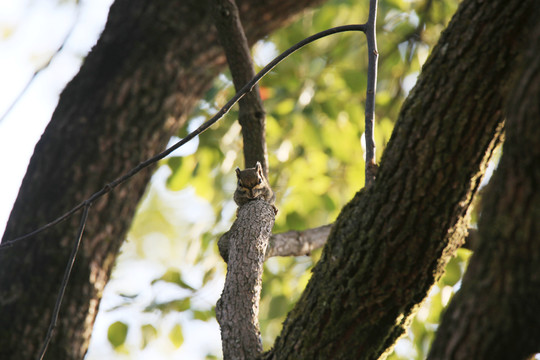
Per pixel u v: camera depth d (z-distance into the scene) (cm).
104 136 1071
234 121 1482
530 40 498
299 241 1027
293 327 651
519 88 480
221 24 925
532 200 476
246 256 814
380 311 626
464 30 577
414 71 1692
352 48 1633
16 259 995
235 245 838
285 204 1501
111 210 1056
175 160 1445
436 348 517
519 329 489
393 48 1644
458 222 604
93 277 1023
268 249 980
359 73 1433
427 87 589
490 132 574
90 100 1093
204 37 1170
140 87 1112
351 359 635
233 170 1630
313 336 634
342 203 1541
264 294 1477
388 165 605
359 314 627
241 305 755
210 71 1191
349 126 1423
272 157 1584
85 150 1059
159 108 1120
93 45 1168
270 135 1512
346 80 1432
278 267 1599
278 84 1523
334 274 633
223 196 1617
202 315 1306
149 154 1110
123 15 1170
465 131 574
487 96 565
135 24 1151
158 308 1293
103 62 1121
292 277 1530
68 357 984
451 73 577
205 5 1177
